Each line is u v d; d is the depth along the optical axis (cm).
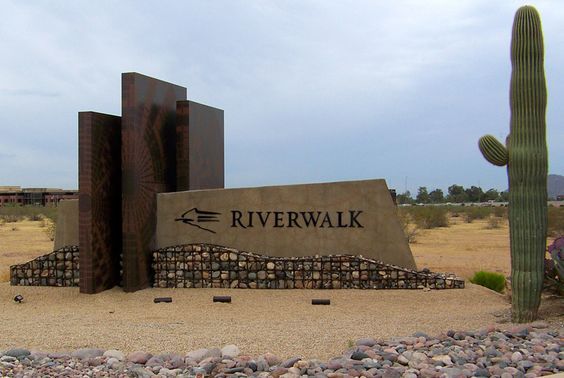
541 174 970
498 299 1289
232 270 1488
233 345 801
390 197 1482
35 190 12325
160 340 881
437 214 4662
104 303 1346
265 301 1329
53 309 1286
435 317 1077
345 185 1495
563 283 1037
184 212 1559
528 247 973
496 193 12044
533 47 963
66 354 784
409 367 704
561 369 691
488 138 1000
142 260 1490
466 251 2628
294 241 1508
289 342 852
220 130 1981
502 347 780
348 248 1488
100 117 1482
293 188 1514
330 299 1333
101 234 1478
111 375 689
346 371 683
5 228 4744
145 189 1515
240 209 1536
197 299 1366
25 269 1580
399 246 1473
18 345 865
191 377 671
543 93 966
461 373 669
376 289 1429
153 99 1574
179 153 1697
